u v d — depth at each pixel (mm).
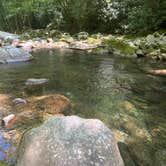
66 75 5336
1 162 2148
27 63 6707
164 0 11656
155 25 11750
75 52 9086
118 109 3494
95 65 6539
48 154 1946
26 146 2123
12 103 3535
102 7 16469
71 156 1899
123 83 4828
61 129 2133
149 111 3469
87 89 4359
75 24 17141
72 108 3438
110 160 1930
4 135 2625
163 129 2936
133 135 2760
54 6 19609
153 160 2301
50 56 8016
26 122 2934
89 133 2076
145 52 8492
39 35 14789
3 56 6852
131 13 13562
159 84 4809
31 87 4371
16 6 21141
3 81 4762
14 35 14953
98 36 12930
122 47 8789
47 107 3412
